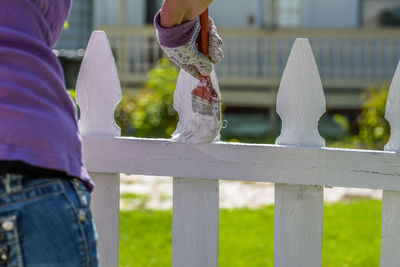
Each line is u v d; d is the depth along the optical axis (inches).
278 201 112.0
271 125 576.4
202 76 105.8
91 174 118.4
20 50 75.4
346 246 245.9
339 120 529.7
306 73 111.3
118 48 608.1
